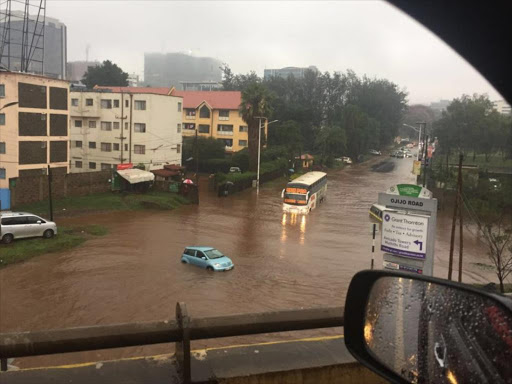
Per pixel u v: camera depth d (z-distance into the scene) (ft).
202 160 196.54
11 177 118.42
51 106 125.59
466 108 248.11
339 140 251.80
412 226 45.03
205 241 88.94
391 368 6.84
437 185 165.99
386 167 264.93
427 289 6.62
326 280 68.33
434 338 6.41
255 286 64.23
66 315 52.03
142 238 88.69
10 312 52.44
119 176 131.13
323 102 342.03
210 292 60.85
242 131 224.12
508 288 64.49
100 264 71.41
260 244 88.84
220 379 9.29
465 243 96.84
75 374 9.30
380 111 357.20
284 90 335.26
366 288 7.22
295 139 230.89
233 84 361.71
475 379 5.77
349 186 181.16
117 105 163.63
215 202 135.64
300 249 86.28
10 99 116.26
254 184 168.45
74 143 170.19
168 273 68.18
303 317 9.72
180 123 178.09
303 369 9.77
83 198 120.47
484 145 242.78
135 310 53.98
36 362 38.37
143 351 41.39
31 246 77.66
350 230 104.22
